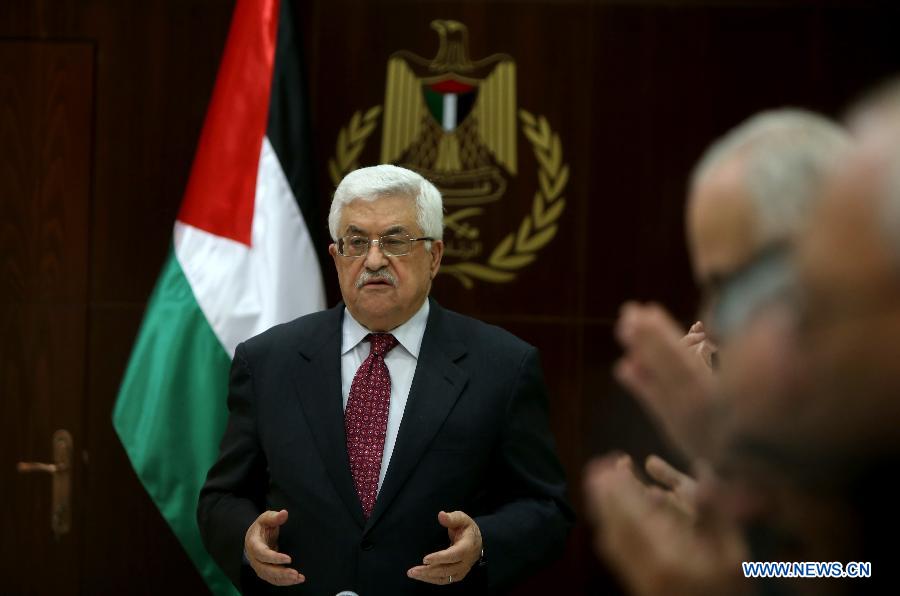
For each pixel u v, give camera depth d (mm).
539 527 8594
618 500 1372
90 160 15547
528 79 15461
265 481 9406
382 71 15508
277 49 13672
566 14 15453
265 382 9188
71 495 15461
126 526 15453
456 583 8320
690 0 15367
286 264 13094
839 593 1151
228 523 8703
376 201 9016
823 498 1146
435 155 15453
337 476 8578
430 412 8781
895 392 1049
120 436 12484
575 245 15438
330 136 15500
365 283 8922
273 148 13359
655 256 15359
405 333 9227
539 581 15422
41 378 15484
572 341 15445
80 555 15445
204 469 12492
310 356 9172
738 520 1232
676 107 15359
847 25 15227
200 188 13172
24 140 15547
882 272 1033
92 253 15547
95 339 15508
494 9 15492
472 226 15461
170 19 15586
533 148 15445
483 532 8320
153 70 15562
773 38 15305
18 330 15484
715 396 1273
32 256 15523
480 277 15484
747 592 1231
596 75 15430
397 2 15516
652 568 1313
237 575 8453
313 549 8469
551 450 9172
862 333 1049
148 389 12586
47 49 15547
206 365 12680
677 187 15344
